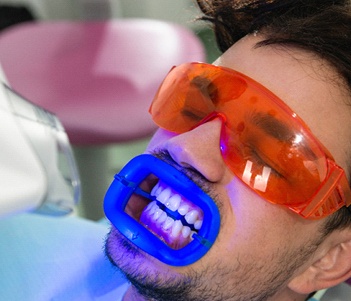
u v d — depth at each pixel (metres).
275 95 0.71
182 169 0.70
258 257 0.73
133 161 0.72
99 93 1.27
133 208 0.75
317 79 0.71
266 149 0.70
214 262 0.71
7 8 2.01
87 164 1.44
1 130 0.52
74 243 1.05
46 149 0.58
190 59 1.39
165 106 0.79
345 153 0.72
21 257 1.02
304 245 0.75
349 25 0.73
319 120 0.71
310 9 0.76
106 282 1.01
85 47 1.41
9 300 0.96
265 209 0.71
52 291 0.98
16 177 0.52
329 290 0.95
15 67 1.34
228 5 0.83
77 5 2.01
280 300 0.82
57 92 1.27
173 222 0.72
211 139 0.70
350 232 0.79
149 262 0.72
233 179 0.71
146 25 1.48
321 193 0.71
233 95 0.72
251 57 0.75
